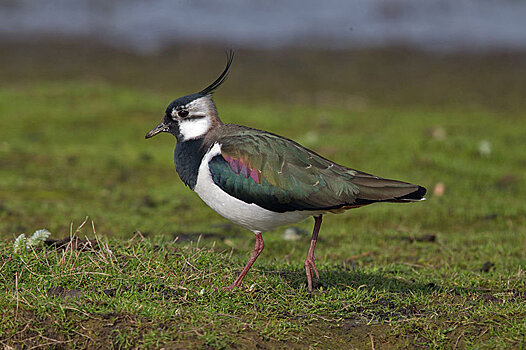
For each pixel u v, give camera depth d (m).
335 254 10.83
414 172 15.31
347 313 7.64
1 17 28.84
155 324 6.97
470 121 19.53
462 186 14.74
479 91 23.23
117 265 8.09
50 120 19.02
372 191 7.81
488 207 13.61
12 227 11.51
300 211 7.99
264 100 22.05
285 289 8.07
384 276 9.19
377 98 22.55
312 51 26.92
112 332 6.88
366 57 26.55
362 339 7.21
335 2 31.86
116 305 7.20
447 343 7.15
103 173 15.39
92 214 12.64
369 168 15.51
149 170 15.86
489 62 25.92
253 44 27.34
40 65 24.64
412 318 7.49
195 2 31.47
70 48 26.31
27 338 6.81
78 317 7.03
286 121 19.45
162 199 13.95
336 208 7.88
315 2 31.86
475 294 8.31
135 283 7.79
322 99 22.34
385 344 7.16
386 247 11.35
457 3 31.66
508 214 13.28
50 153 16.48
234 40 27.66
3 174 14.84
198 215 13.25
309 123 19.39
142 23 29.03
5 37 26.92
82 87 22.03
